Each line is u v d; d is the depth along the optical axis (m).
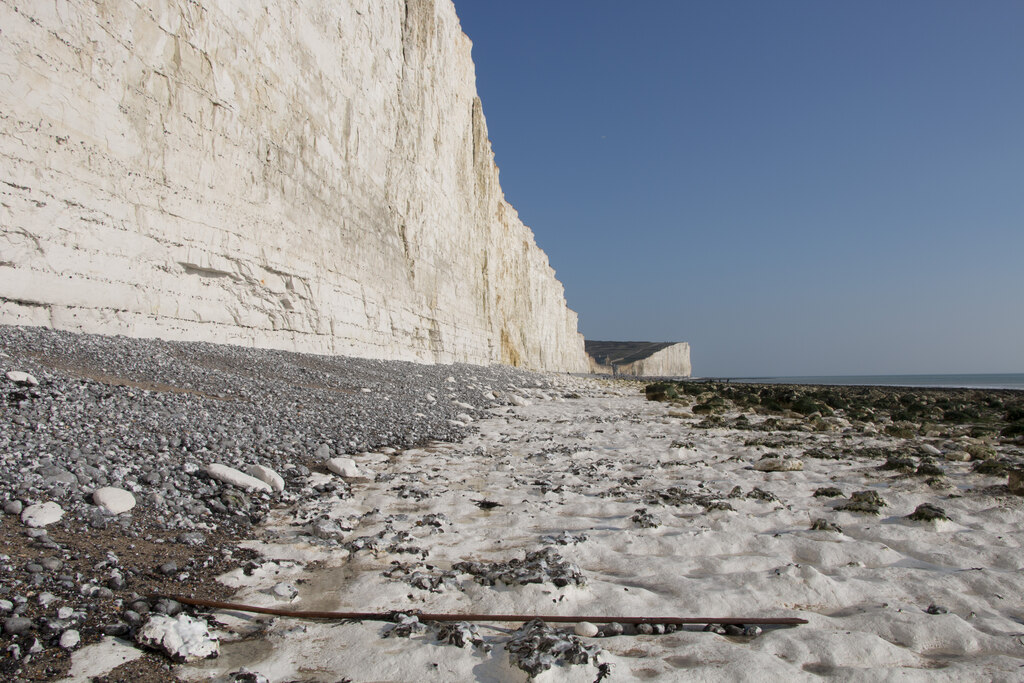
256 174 17.00
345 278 21.98
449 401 18.56
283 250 18.02
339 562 5.52
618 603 4.79
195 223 14.56
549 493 8.05
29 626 3.87
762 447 13.25
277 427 10.07
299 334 19.00
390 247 26.81
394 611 4.59
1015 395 52.91
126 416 8.44
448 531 6.44
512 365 54.38
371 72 25.17
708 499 7.94
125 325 12.73
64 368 9.77
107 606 4.28
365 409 13.47
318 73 20.69
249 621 4.38
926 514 7.03
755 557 5.93
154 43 13.38
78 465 6.34
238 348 15.75
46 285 11.00
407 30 29.61
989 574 5.50
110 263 12.33
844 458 11.82
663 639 4.29
